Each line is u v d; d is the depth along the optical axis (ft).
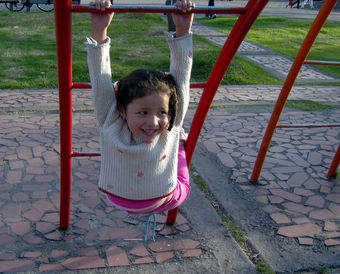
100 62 5.78
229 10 6.42
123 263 8.48
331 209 10.98
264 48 37.58
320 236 9.76
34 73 24.00
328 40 44.37
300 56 10.21
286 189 11.97
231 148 14.84
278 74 28.25
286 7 80.69
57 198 10.78
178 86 6.25
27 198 10.68
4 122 16.03
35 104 18.62
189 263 8.61
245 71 26.99
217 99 21.53
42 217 9.89
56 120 16.65
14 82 21.90
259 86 24.88
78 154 8.25
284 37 44.21
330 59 34.32
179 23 6.16
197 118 7.87
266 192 11.76
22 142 14.16
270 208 10.93
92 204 10.59
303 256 9.05
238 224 10.16
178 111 6.36
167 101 5.67
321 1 84.48
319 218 10.53
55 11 6.09
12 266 8.18
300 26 52.06
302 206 11.09
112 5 5.84
